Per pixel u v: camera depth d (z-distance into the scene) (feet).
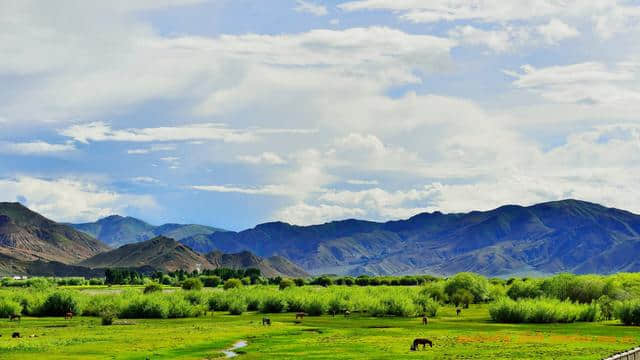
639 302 415.85
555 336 333.21
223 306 581.94
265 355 265.75
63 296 532.32
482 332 359.66
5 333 360.89
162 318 490.90
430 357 252.01
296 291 618.44
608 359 164.25
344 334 349.00
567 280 536.01
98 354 268.21
